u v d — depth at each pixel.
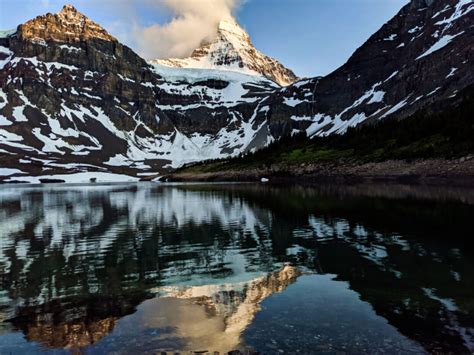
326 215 37.72
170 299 15.21
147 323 12.68
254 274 18.56
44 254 24.44
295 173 132.00
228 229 32.28
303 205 47.25
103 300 15.30
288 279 17.44
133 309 14.10
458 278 16.53
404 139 110.31
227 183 133.62
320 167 126.81
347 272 18.16
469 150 82.50
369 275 17.50
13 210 52.44
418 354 10.06
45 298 15.70
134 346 10.96
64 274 19.55
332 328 11.77
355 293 15.05
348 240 25.55
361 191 64.62
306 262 20.45
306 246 24.39
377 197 52.34
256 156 178.00
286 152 163.62
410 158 96.44
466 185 67.62
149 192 92.94
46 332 12.23
